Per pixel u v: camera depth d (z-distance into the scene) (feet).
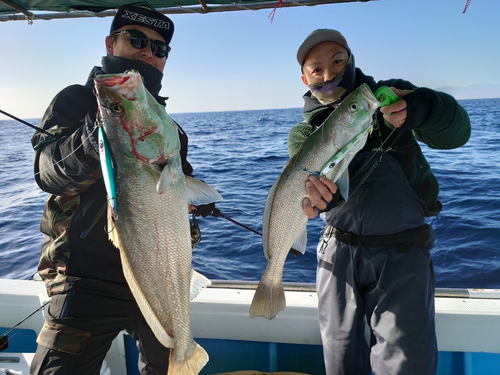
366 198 6.70
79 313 6.10
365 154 7.04
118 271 6.54
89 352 6.11
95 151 4.95
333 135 6.28
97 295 6.32
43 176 5.65
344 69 7.41
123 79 4.64
